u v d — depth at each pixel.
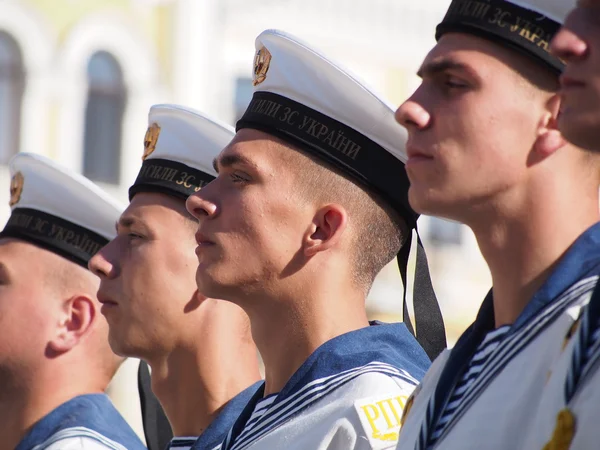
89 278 11.33
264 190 8.27
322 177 8.32
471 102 6.57
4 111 33.22
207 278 8.28
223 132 10.00
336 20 36.38
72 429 10.59
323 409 7.94
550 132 6.50
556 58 6.55
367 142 8.40
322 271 8.30
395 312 29.33
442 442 6.24
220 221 8.30
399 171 8.48
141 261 9.77
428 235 35.19
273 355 8.45
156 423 11.23
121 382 29.14
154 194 9.98
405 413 7.02
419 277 8.74
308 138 8.33
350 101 8.38
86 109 33.88
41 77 33.28
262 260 8.23
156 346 9.70
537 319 6.12
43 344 11.12
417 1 37.19
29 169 11.59
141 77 34.38
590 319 5.64
